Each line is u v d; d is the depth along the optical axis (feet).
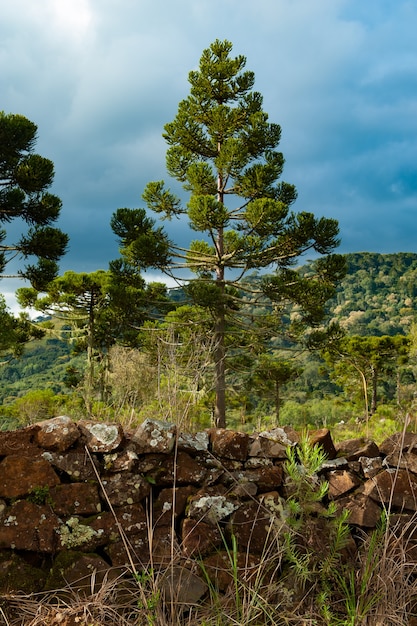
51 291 66.39
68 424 8.66
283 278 53.16
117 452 8.67
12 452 8.37
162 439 8.78
